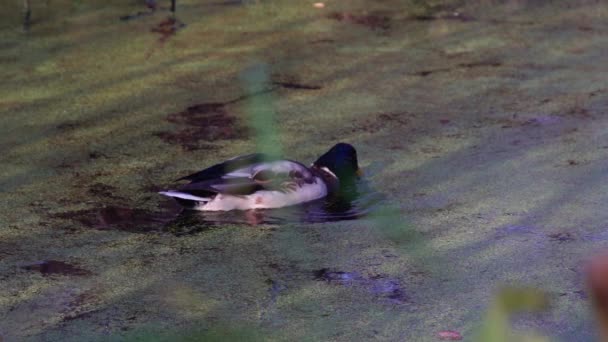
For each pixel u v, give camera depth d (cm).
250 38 1364
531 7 1535
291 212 810
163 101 1109
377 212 804
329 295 641
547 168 896
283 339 573
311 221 788
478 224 771
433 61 1267
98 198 834
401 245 731
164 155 942
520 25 1442
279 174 822
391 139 989
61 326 597
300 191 825
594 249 714
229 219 792
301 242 740
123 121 1043
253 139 986
